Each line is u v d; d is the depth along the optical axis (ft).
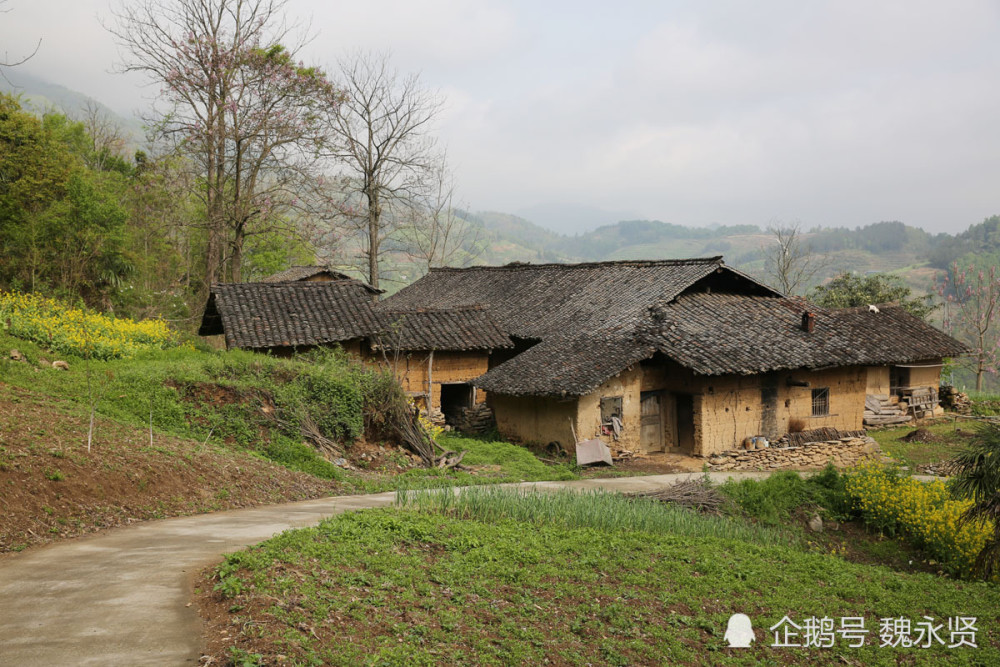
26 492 32.53
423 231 189.98
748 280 95.09
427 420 80.02
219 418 54.85
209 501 40.37
